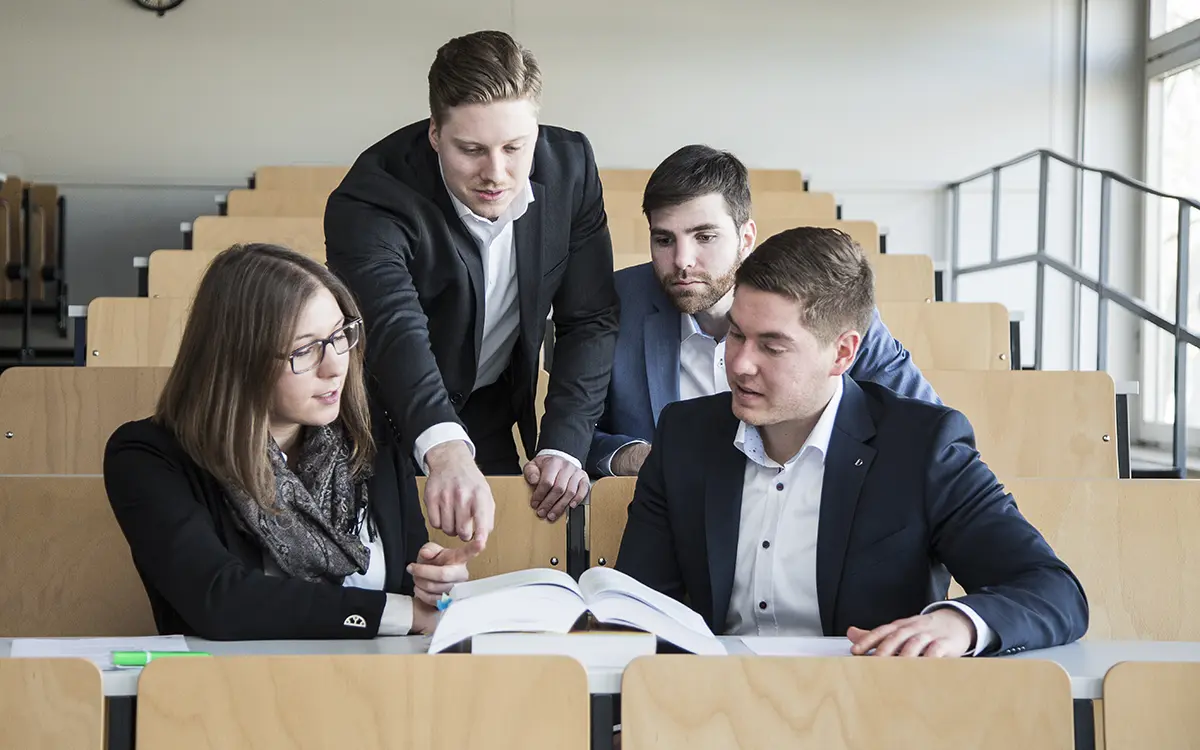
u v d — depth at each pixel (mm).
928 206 4816
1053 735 963
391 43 4695
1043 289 3994
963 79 4793
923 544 1383
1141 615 1632
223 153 4652
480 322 1838
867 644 1104
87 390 2084
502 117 1631
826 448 1436
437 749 964
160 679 954
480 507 1423
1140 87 4777
